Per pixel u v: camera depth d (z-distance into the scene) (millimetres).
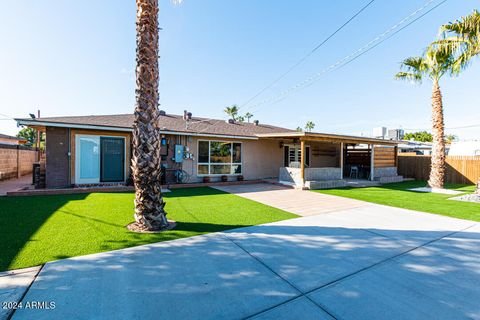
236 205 7469
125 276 2977
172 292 2658
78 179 9656
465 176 14602
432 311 2408
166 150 11625
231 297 2590
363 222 5727
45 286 2697
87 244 3961
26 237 4180
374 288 2828
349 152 17391
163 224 5000
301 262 3498
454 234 4891
